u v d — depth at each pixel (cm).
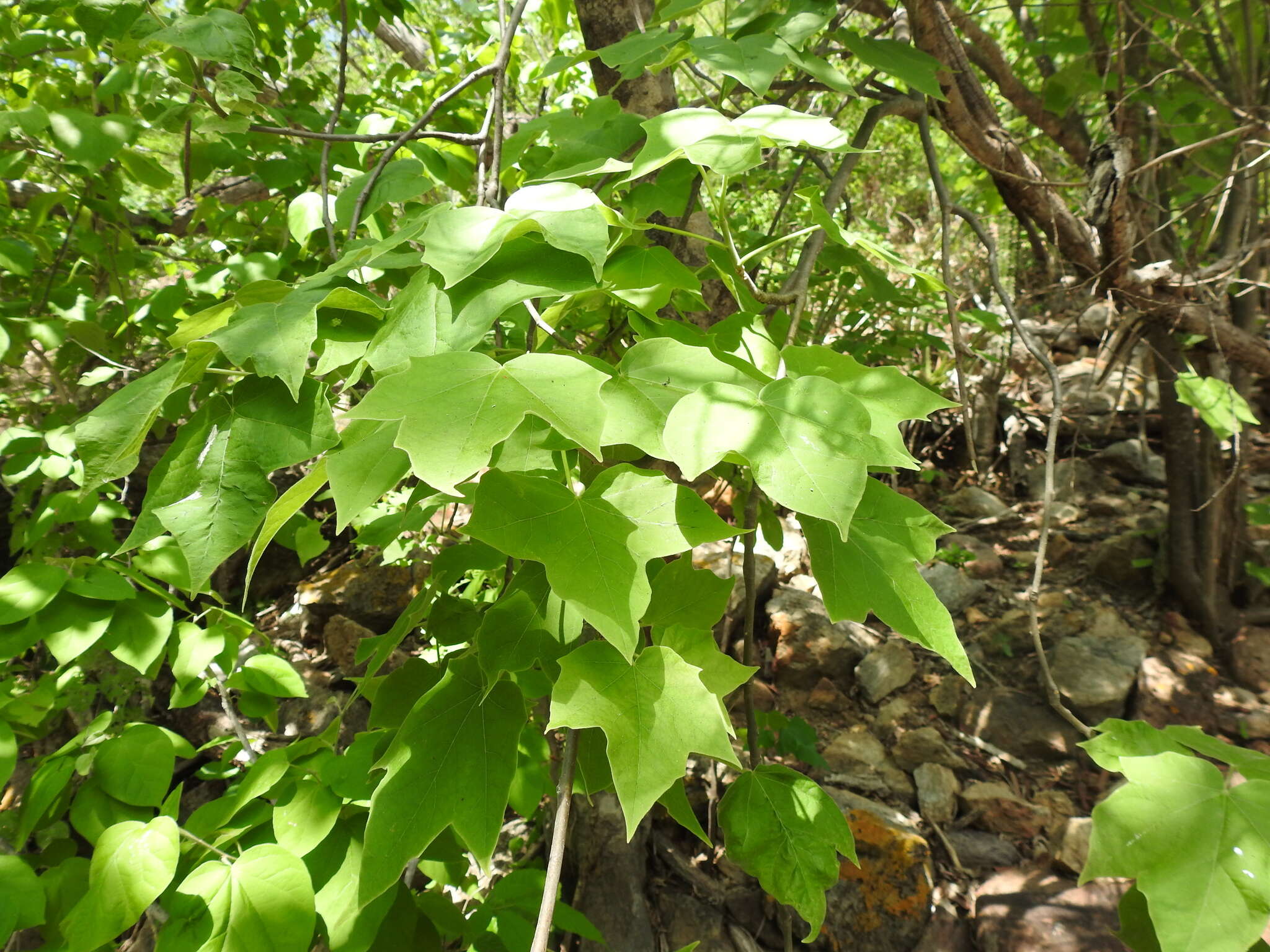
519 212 53
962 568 214
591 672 49
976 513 242
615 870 135
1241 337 147
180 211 169
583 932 93
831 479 45
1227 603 187
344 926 69
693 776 154
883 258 67
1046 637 186
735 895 139
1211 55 148
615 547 46
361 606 198
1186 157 146
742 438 47
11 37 129
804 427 47
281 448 52
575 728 50
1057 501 239
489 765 53
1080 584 205
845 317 204
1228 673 176
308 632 202
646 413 49
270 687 96
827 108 175
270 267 114
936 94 85
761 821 66
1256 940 50
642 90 97
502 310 50
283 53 144
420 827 51
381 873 50
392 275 85
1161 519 213
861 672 182
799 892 64
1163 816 54
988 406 258
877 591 55
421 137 80
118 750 76
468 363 46
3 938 63
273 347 51
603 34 99
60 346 125
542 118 87
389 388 44
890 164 323
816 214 63
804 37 76
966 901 139
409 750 53
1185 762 56
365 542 104
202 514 50
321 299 55
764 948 134
